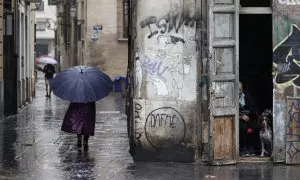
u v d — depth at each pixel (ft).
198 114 42.22
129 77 49.90
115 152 47.55
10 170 40.70
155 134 42.52
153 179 37.91
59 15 192.54
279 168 41.19
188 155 42.45
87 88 48.08
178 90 42.24
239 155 43.39
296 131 42.19
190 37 41.96
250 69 50.21
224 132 41.93
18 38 84.48
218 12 41.55
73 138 55.16
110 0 128.36
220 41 41.57
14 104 77.41
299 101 42.11
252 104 46.14
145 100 42.39
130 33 48.16
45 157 45.50
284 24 41.88
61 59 188.34
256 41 50.16
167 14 41.96
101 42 128.77
